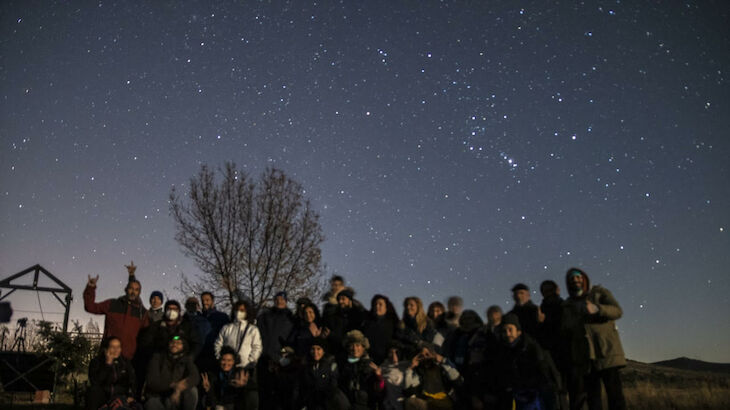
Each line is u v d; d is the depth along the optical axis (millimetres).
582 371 7082
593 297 7305
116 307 8680
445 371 7168
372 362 7219
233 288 16984
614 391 6992
